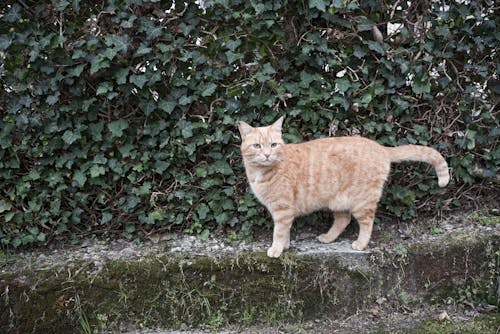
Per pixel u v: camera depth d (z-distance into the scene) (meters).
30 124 2.46
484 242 2.55
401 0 2.52
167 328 2.47
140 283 2.46
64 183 2.53
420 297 2.54
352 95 2.54
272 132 2.43
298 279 2.48
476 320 2.48
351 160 2.47
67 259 2.50
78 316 2.44
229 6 2.46
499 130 2.61
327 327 2.47
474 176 2.67
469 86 2.59
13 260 2.50
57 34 2.43
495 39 2.56
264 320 2.48
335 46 2.53
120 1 2.43
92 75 2.46
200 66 2.49
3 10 2.42
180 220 2.58
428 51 2.54
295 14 2.49
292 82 2.53
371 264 2.51
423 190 2.63
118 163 2.53
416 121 2.61
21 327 2.41
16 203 2.53
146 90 2.48
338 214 2.56
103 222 2.55
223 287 2.47
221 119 2.54
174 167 2.55
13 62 2.44
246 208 2.57
